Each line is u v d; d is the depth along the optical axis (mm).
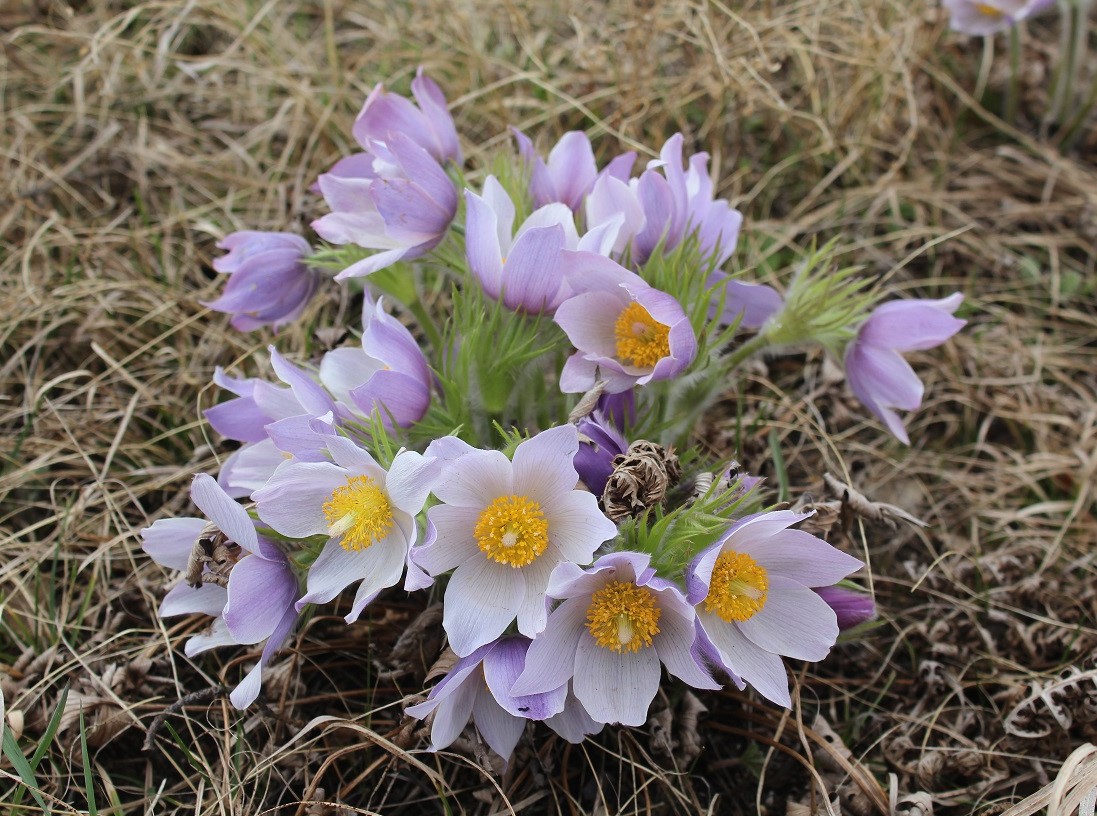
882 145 687
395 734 474
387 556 437
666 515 448
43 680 489
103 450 562
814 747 493
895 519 513
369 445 460
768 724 499
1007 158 705
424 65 698
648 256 492
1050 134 714
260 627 433
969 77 732
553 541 437
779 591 447
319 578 439
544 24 727
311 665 505
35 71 692
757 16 690
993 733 506
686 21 654
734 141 678
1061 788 450
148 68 699
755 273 643
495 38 725
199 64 673
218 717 490
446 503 429
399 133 480
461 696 442
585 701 433
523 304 466
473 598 431
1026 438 607
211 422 476
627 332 469
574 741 448
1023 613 532
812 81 667
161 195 659
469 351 471
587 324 469
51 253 629
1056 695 495
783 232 658
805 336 504
